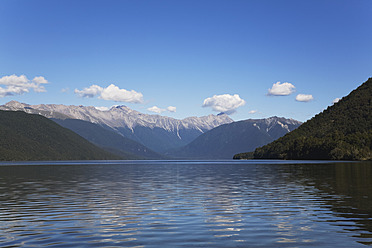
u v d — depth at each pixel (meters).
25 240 20.47
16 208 31.62
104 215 28.03
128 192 44.56
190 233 22.09
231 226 23.95
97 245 19.47
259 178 69.31
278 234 21.80
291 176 74.38
